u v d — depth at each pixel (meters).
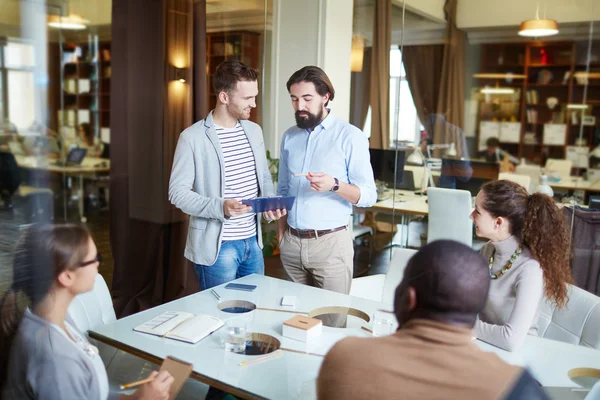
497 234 1.74
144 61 3.60
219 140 2.38
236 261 2.44
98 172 3.49
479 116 7.59
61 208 3.24
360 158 2.47
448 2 6.08
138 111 3.59
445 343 0.90
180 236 3.81
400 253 2.27
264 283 2.20
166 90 3.73
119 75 3.47
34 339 1.19
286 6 4.52
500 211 1.71
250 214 2.48
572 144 7.31
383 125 4.80
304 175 2.31
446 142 6.03
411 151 4.94
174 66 3.79
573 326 1.80
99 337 1.63
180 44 3.79
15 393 1.18
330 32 4.44
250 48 4.50
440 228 4.06
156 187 3.71
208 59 4.11
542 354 1.56
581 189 5.32
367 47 4.72
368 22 4.70
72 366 1.21
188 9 3.79
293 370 1.43
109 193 3.52
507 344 1.57
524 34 6.66
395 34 4.85
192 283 3.87
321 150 2.50
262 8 4.45
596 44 6.59
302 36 4.50
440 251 0.95
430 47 5.70
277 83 4.66
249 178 2.49
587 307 1.77
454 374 0.87
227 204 2.18
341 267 2.51
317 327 1.64
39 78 1.89
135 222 3.56
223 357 1.50
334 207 2.48
